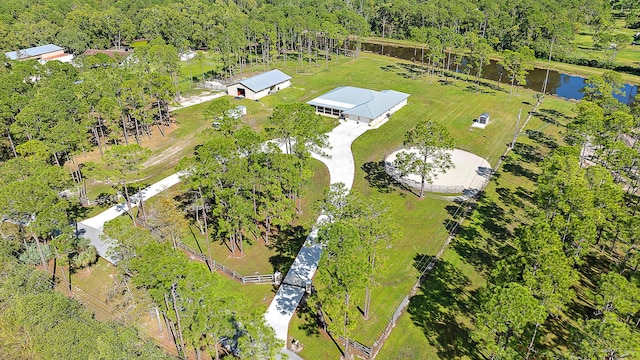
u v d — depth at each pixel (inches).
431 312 1811.0
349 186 2810.0
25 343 1558.8
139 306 1690.5
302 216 2500.0
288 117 2460.6
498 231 2357.3
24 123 2591.0
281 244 2262.6
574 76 5300.2
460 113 4037.9
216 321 1296.8
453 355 1600.6
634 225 1808.6
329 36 5762.8
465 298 1888.5
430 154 2679.6
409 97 4473.4
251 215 2023.9
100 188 2787.9
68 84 3056.1
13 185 1770.4
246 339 1309.1
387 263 2102.6
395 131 3644.2
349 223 1636.3
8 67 3978.8
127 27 6427.2
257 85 4404.5
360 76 5231.3
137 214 2474.2
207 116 3014.3
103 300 1849.2
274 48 5861.2
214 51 5531.5
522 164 3112.7
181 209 2513.5
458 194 2731.3
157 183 2822.3
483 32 6825.8
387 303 1862.7
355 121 3828.7
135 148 2246.6
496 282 1626.5
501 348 1314.0
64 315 1581.0
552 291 1454.2
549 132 3619.6
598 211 1834.4
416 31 5561.0
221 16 6550.2
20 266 1859.0
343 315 1488.7
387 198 2682.1
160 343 1624.0
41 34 5959.6
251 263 2121.1
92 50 6259.8
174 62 4217.5
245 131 2293.3
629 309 1437.0
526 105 4242.1
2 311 1662.2
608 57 5669.3
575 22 6766.7
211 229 2379.4
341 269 1375.5
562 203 1893.5
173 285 1348.4
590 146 3208.7
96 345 1439.5
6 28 5629.9
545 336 1670.8
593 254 2143.2
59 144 2536.9
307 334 1706.4
